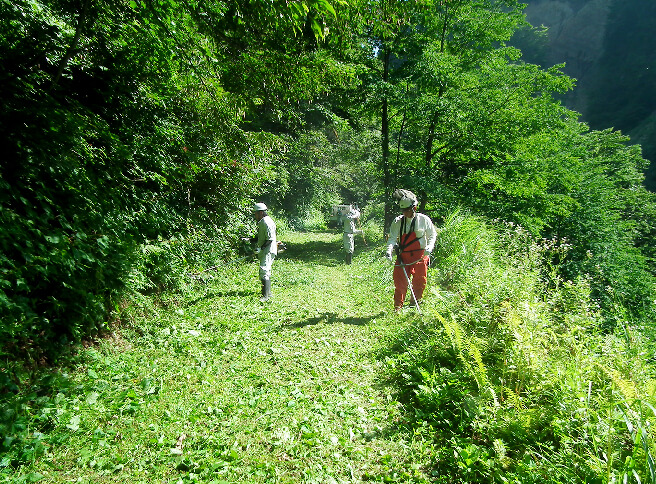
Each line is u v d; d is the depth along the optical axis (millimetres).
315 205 29547
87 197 4742
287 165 19328
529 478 2562
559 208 19391
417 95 16281
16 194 3744
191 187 8445
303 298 8047
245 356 4898
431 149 19547
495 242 9445
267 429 3346
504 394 3547
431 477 2850
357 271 11531
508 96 17688
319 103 18344
